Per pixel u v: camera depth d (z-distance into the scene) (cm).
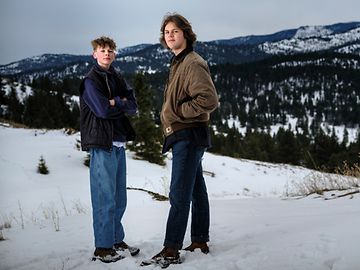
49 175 1930
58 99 7781
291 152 5766
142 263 307
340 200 583
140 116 2553
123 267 307
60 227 538
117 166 359
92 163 345
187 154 311
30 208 1185
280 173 3084
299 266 259
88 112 345
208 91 296
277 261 271
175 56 328
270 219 443
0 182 1670
